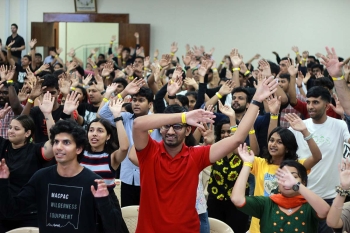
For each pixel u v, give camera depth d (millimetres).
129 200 3904
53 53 9727
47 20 11312
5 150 3336
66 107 3590
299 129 3229
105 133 3180
